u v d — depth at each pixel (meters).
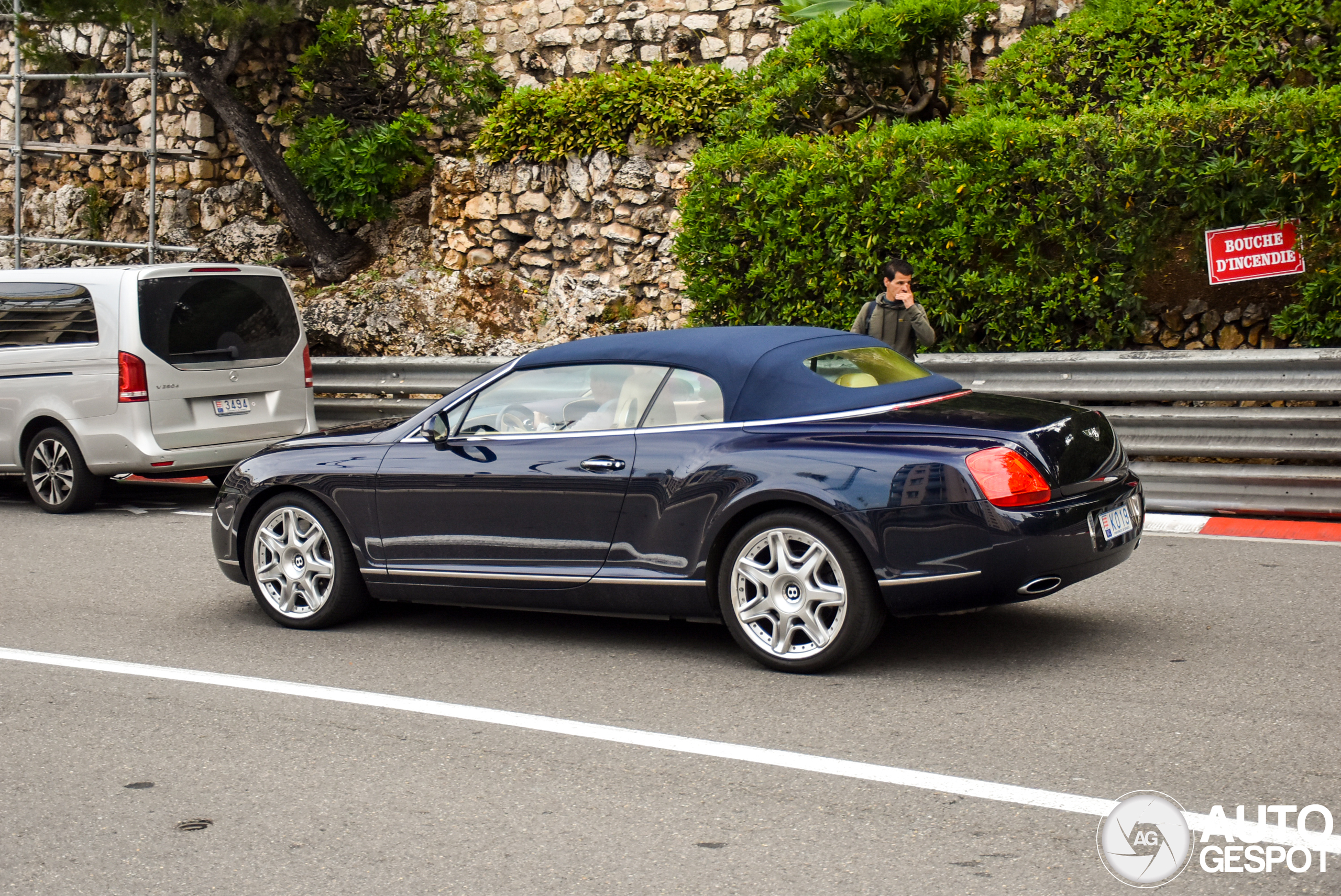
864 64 13.04
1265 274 9.88
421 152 16.44
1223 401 8.85
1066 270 10.45
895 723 4.86
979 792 4.15
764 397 5.70
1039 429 5.40
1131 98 11.50
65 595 7.59
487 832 3.99
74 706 5.41
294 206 16.25
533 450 6.05
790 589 5.53
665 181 14.33
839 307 11.25
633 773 4.45
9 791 4.45
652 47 15.55
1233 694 5.04
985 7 13.20
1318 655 5.55
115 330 10.27
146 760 4.73
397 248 16.36
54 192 18.64
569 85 14.87
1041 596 5.36
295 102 17.38
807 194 11.13
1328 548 7.78
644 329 14.20
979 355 9.56
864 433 5.46
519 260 15.10
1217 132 9.79
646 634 6.38
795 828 3.94
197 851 3.91
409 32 16.45
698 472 5.62
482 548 6.17
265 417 11.00
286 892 3.62
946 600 5.24
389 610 7.13
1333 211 9.55
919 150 10.79
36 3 16.17
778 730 4.84
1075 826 3.87
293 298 11.38
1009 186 10.47
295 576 6.69
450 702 5.35
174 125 17.95
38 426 10.73
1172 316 10.58
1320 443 8.48
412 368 11.88
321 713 5.24
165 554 8.84
